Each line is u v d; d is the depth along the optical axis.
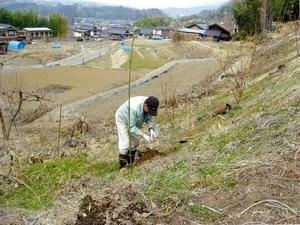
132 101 5.87
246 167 4.06
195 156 4.98
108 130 11.36
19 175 6.32
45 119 19.42
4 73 39.31
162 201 3.73
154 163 5.31
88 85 31.77
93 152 7.91
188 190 3.87
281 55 15.27
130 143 5.55
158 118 11.45
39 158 7.76
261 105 6.91
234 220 3.23
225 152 4.90
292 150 4.21
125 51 58.09
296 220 3.11
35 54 68.25
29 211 4.44
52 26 111.62
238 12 35.16
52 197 5.11
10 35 94.44
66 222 3.75
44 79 35.06
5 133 12.81
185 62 37.53
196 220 3.36
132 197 3.90
